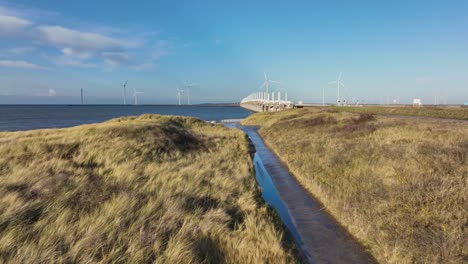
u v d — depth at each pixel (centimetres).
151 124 1912
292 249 584
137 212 587
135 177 862
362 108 5369
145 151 1271
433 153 932
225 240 522
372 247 580
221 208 688
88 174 835
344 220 721
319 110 4447
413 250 505
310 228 714
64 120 7962
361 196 779
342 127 2142
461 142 1048
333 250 600
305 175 1145
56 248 429
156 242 469
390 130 1659
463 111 3216
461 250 474
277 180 1191
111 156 1130
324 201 874
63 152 1114
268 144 2400
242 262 454
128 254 433
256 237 555
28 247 409
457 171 754
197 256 450
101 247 443
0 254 398
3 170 827
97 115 11156
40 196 620
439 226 551
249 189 941
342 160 1156
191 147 1666
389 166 915
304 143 1750
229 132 2925
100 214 560
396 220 613
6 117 9375
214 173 1071
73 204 600
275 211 795
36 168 842
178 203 663
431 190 678
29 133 1752
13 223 483
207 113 14888
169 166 1080
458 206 590
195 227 549
